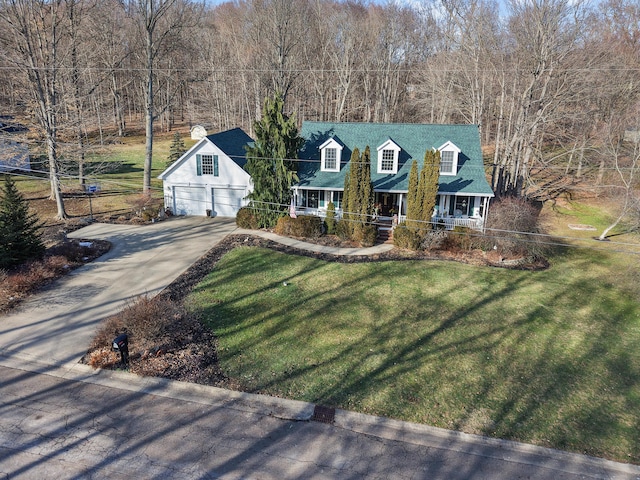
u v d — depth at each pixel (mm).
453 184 23297
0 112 26688
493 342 13672
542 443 9586
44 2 25438
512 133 32531
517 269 19938
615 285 18531
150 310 12758
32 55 23500
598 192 31656
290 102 52344
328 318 14641
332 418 10039
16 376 11133
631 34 35688
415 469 8711
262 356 12336
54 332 13133
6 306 14477
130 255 19625
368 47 48281
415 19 50062
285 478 8359
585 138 33094
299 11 45906
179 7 36500
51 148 23906
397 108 51938
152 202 27938
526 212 21703
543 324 14969
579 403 11000
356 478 8422
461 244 21719
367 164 21406
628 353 13438
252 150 22781
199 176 26031
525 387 11523
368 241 21906
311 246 21688
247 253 20203
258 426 9719
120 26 44938
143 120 66188
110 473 8328
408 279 18141
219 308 14969
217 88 52375
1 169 32594
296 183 24062
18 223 17109
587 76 28562
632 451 9477
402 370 11984
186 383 11016
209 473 8414
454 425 9992
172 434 9375
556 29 25531
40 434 9219
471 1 32312
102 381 11031
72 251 19000
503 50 33281
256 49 47031
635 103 29797
